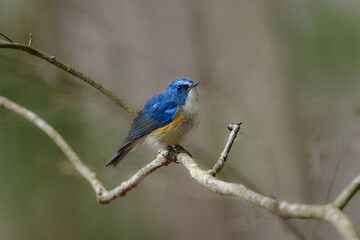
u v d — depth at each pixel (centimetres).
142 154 1277
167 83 1323
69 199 1451
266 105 1323
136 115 800
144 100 1300
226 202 1321
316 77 1517
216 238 1313
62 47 1348
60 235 1441
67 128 1354
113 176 1259
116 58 1316
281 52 1412
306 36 1516
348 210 1190
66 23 1355
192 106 798
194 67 1325
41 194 1400
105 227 1458
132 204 1455
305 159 1302
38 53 688
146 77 1325
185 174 1279
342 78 1521
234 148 1305
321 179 1185
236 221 1190
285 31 1460
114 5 1355
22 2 1339
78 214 1458
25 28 1319
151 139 805
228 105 1282
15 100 1281
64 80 1270
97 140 1402
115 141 1397
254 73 1365
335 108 1291
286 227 912
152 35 1342
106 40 1333
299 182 1277
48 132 835
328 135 1393
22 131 1323
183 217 1339
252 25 1373
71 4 1371
